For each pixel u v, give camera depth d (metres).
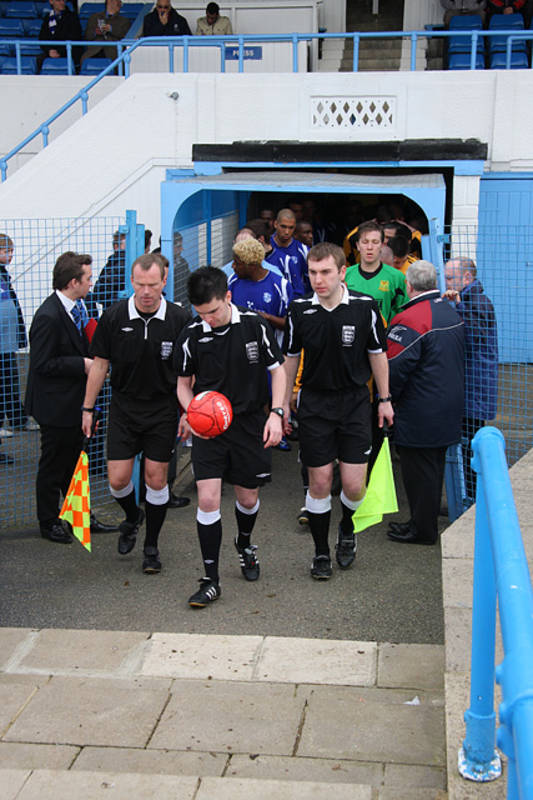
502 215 9.31
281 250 7.08
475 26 12.77
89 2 14.30
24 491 6.35
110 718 3.42
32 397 5.34
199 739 3.27
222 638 4.11
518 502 4.66
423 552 5.26
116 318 4.67
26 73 13.14
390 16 13.85
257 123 9.45
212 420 4.22
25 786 2.91
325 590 4.74
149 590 4.78
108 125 9.80
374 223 5.91
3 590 4.78
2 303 6.73
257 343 4.39
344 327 4.48
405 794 2.84
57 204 10.01
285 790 2.84
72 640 4.09
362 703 3.50
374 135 9.25
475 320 5.33
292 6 13.40
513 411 6.52
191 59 12.33
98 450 6.26
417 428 5.09
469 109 9.13
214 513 4.52
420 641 4.16
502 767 2.79
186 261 6.92
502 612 1.73
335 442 4.75
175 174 9.33
